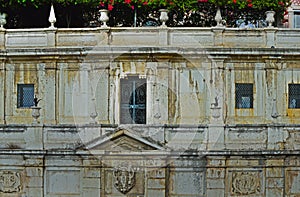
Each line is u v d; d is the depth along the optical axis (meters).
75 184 26.45
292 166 26.75
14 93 27.52
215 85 26.16
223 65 26.64
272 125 26.75
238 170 26.44
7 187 26.86
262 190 26.58
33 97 27.39
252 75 27.09
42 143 26.77
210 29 26.73
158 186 25.77
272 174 26.56
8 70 27.52
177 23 30.28
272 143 26.73
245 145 26.52
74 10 30.70
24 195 26.77
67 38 27.08
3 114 27.50
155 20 30.36
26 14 30.81
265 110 27.20
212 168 26.14
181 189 26.11
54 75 27.08
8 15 30.67
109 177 26.00
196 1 28.41
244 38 27.02
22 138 26.95
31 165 26.61
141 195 25.89
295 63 27.28
